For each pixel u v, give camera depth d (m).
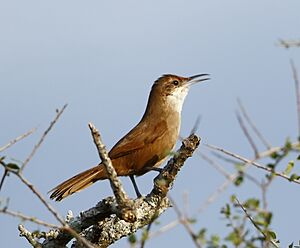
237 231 6.36
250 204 6.54
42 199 7.38
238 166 6.18
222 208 6.67
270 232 7.10
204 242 5.96
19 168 7.40
